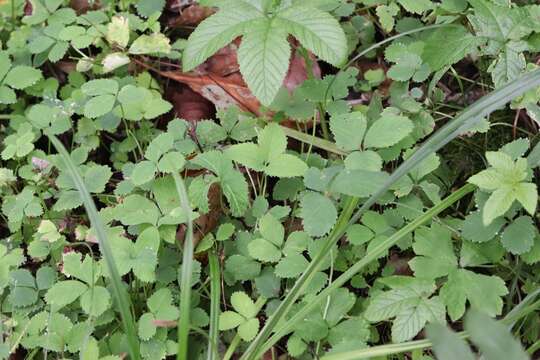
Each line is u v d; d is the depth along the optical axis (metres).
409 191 0.45
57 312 0.44
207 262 0.48
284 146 0.46
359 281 0.45
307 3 0.47
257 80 0.43
